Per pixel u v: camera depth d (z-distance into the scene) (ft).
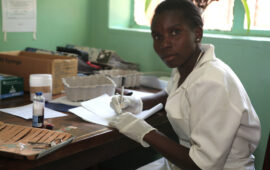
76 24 7.68
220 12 6.50
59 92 5.45
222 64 3.49
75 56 6.16
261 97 5.42
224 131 3.04
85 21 7.87
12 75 5.45
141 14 7.74
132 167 7.38
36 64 5.31
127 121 3.78
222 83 3.11
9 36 6.49
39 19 6.93
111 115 4.27
